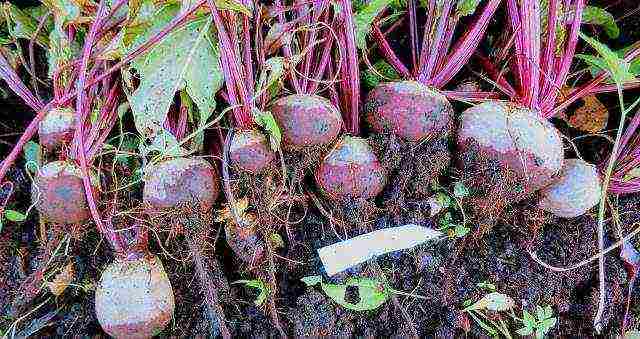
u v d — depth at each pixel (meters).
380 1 0.45
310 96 0.42
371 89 0.48
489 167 0.43
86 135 0.43
